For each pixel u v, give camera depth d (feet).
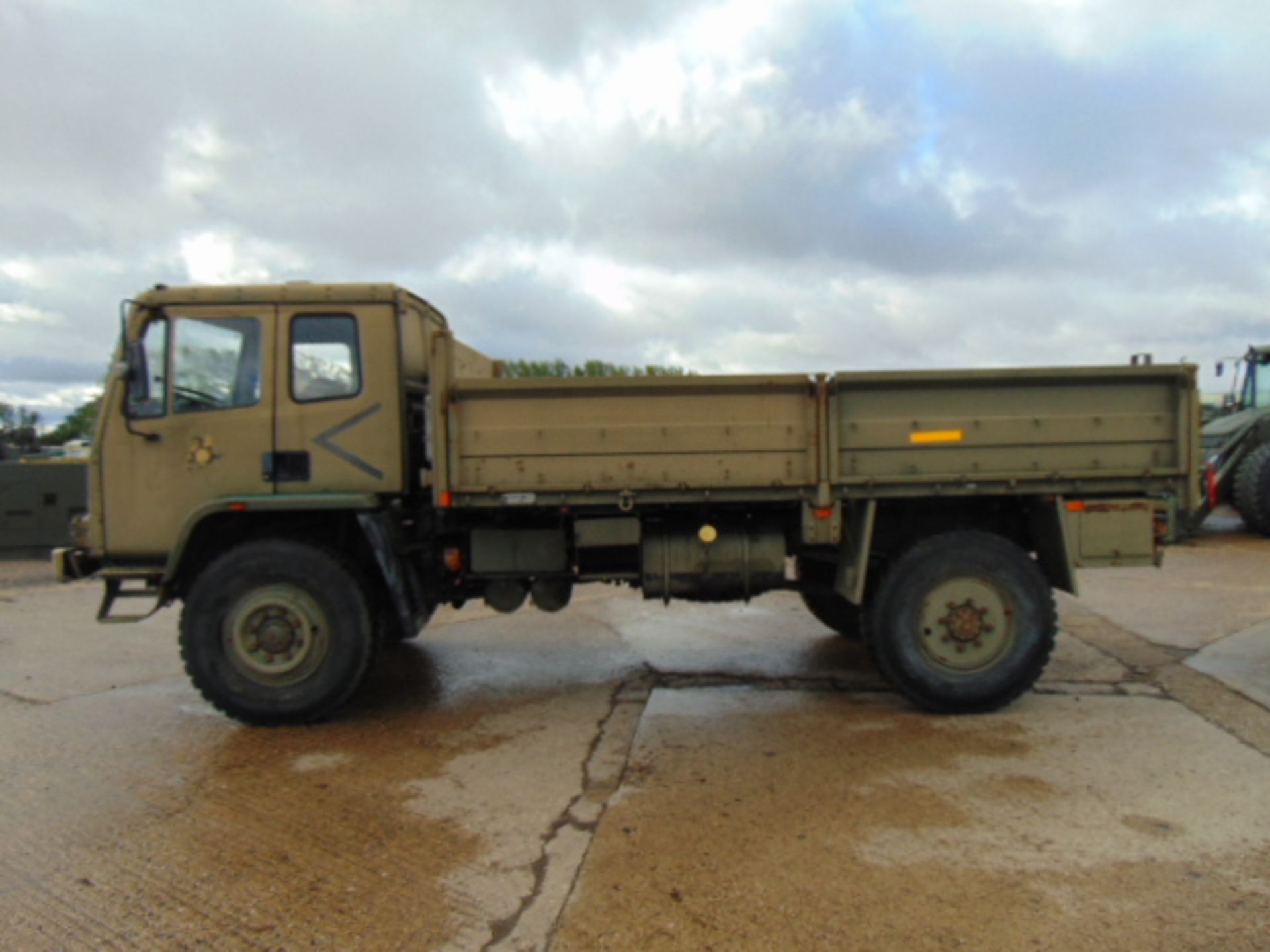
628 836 11.07
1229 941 8.51
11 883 10.20
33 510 40.19
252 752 14.47
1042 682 17.43
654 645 21.67
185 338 16.03
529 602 27.43
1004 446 15.64
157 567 16.19
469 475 15.64
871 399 15.61
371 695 17.70
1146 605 24.86
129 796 12.70
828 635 22.56
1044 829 11.00
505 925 9.14
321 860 10.65
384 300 16.19
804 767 13.28
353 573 15.80
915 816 11.46
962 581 15.56
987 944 8.55
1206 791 12.07
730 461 15.66
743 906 9.36
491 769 13.57
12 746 14.85
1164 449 15.67
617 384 15.51
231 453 16.02
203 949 8.80
